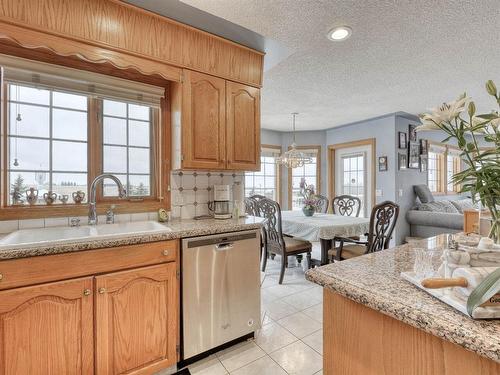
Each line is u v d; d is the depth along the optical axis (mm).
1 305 1232
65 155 1917
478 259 769
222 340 1899
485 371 595
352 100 3721
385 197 4637
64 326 1367
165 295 1665
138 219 2117
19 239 1587
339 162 5598
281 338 2094
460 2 1674
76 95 1915
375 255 1238
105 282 1466
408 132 4730
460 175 815
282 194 5867
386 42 2168
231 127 2246
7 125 1718
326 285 920
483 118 770
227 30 2043
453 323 626
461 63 2555
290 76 2904
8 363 1247
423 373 702
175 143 2137
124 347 1526
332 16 1795
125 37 1768
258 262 2070
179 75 1998
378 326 805
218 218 2277
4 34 1455
